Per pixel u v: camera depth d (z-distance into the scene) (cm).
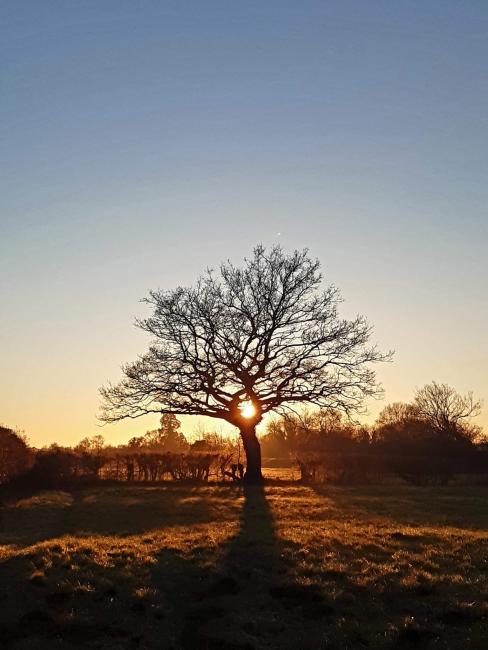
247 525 2569
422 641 1321
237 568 1733
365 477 4988
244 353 4747
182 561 1791
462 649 1290
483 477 5144
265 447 9606
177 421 9931
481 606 1447
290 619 1449
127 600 1512
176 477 4984
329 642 1336
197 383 4772
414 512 3150
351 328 4825
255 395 4809
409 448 5831
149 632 1391
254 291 4800
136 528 2639
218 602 1525
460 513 3142
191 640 1370
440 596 1521
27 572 1670
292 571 1698
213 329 4706
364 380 4809
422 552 1941
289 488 4447
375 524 2655
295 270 4834
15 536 2491
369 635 1358
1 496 3681
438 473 5006
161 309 4778
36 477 4400
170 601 1545
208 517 2947
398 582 1603
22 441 4334
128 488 4416
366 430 7175
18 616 1432
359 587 1588
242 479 4856
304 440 7738
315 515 2989
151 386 4769
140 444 9212
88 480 4741
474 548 1983
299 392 4778
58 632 1370
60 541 2086
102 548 1945
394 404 9606
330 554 1877
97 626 1398
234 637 1359
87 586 1566
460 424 9000
